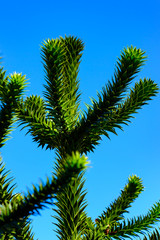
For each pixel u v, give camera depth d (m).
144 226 3.52
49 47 3.28
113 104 3.22
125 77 3.18
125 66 3.19
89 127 3.28
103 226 3.17
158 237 3.08
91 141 3.58
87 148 3.65
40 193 1.88
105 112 3.21
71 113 3.58
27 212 1.91
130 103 3.40
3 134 2.90
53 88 3.38
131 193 3.69
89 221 3.32
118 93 3.19
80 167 1.83
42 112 3.44
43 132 3.41
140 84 3.45
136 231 3.48
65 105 3.46
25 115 3.28
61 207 3.13
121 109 3.38
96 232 2.90
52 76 3.34
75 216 3.10
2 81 2.87
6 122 2.88
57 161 3.29
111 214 3.52
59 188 1.89
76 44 4.00
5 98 2.81
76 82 3.88
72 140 3.28
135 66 3.17
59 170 2.99
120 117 3.36
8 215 1.90
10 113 2.87
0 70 2.91
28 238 2.54
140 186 3.73
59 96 3.41
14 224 1.92
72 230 3.02
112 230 3.43
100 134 3.46
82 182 3.22
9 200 2.55
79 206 3.15
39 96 3.50
